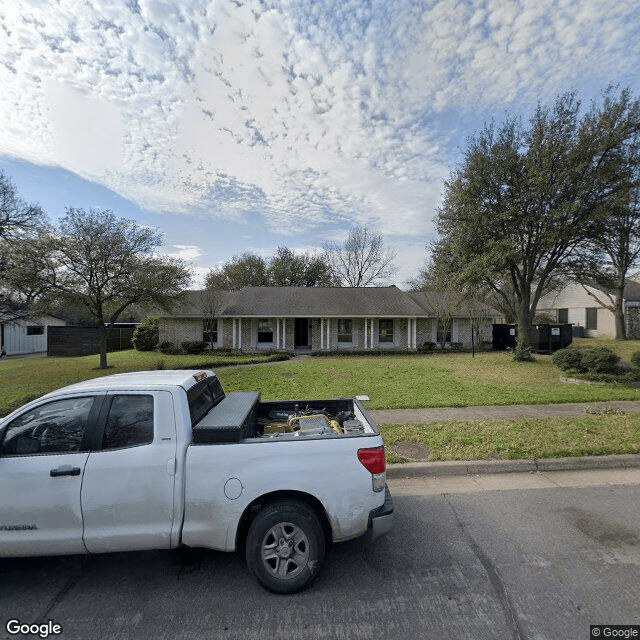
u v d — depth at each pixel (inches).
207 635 94.4
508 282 848.3
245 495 111.0
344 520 113.6
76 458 112.6
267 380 486.9
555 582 112.7
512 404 329.1
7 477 110.3
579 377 429.4
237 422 120.4
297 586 109.6
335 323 933.8
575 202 553.3
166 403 117.7
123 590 112.7
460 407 322.0
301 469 113.1
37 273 591.8
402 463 205.8
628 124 544.7
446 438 238.4
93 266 627.2
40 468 111.0
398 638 92.4
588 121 567.5
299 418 161.5
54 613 103.3
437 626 96.1
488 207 612.4
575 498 169.9
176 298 701.9
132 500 109.9
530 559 124.4
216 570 122.3
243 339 918.4
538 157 572.4
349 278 1803.6
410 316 896.9
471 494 176.2
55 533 109.8
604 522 148.2
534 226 596.1
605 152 561.3
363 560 125.6
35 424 117.3
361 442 119.0
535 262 663.8
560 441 229.6
